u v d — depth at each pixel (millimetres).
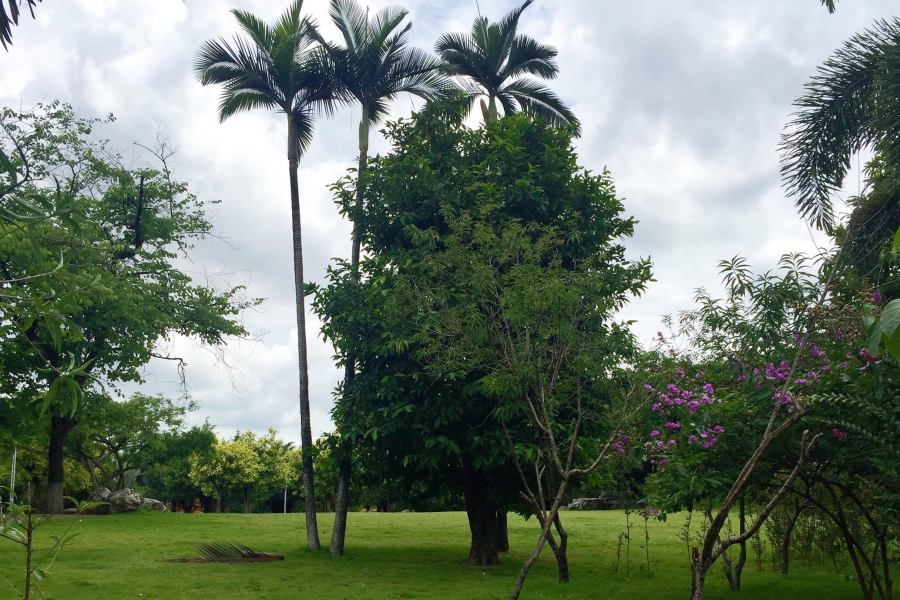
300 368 17594
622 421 9250
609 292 12352
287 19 17672
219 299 28281
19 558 13945
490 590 11211
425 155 15539
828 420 7332
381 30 18031
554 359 10719
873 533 9430
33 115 23641
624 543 18000
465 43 22906
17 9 3844
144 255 26469
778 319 8289
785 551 11719
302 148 19109
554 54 22625
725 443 8289
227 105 18188
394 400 13930
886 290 9344
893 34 11047
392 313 12695
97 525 21969
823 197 11688
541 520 9148
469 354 10891
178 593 10641
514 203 14352
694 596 6609
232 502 60969
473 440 13117
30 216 3516
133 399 30922
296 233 18047
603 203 15125
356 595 10719
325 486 50062
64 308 3516
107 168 26047
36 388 22422
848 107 11445
